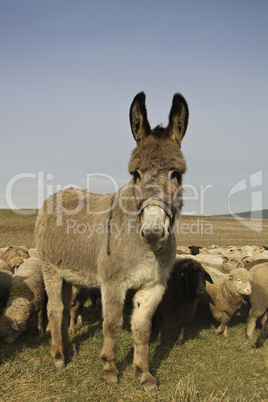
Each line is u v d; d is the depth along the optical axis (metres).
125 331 6.55
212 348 6.12
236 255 9.34
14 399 4.13
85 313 8.10
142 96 4.07
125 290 4.34
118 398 4.18
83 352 5.56
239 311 8.62
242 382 4.81
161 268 4.31
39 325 6.37
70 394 4.26
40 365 5.06
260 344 6.11
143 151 3.95
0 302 7.68
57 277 5.45
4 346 5.74
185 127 4.21
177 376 4.88
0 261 8.45
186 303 6.36
